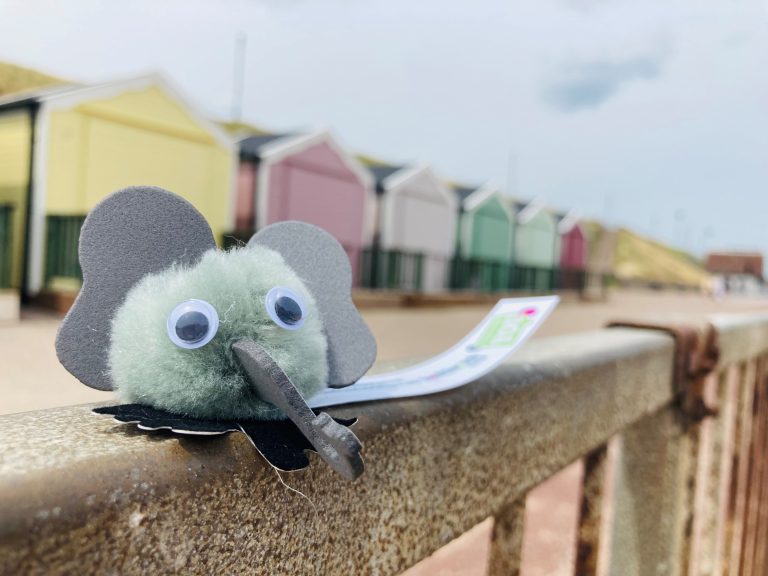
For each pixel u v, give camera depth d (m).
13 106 2.05
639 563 0.38
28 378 0.88
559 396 0.23
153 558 0.10
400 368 0.21
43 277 2.06
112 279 0.13
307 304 0.13
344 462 0.09
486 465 0.19
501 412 0.19
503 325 0.24
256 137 3.41
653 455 0.38
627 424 0.30
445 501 0.17
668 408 0.38
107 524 0.09
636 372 0.30
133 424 0.12
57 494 0.09
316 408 0.14
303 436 0.12
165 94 2.39
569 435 0.24
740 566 0.56
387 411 0.15
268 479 0.11
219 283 0.12
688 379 0.38
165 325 0.12
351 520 0.14
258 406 0.12
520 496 0.21
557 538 0.81
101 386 0.12
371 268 3.65
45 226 2.06
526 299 0.25
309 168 3.29
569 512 0.91
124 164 2.27
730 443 0.55
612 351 0.29
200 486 0.10
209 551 0.10
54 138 2.06
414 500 0.16
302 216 3.26
